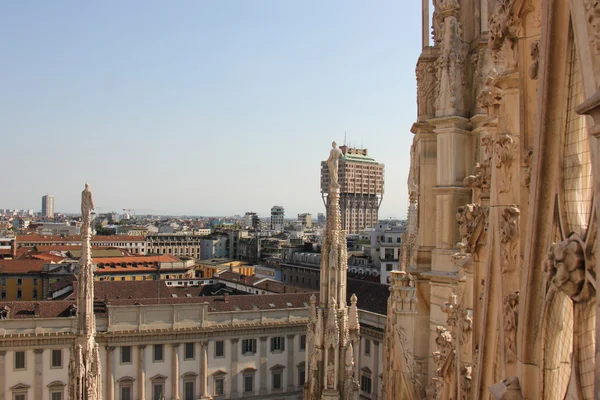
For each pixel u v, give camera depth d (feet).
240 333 238.48
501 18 22.12
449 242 41.70
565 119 16.70
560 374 18.07
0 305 218.79
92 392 89.92
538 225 18.17
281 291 293.64
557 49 16.62
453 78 41.01
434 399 40.01
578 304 15.34
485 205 28.25
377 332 224.12
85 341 90.33
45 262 416.87
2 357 207.10
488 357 24.81
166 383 225.76
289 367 246.06
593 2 13.26
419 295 44.78
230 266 501.97
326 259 81.97
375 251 425.28
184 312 230.07
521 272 20.63
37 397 209.26
